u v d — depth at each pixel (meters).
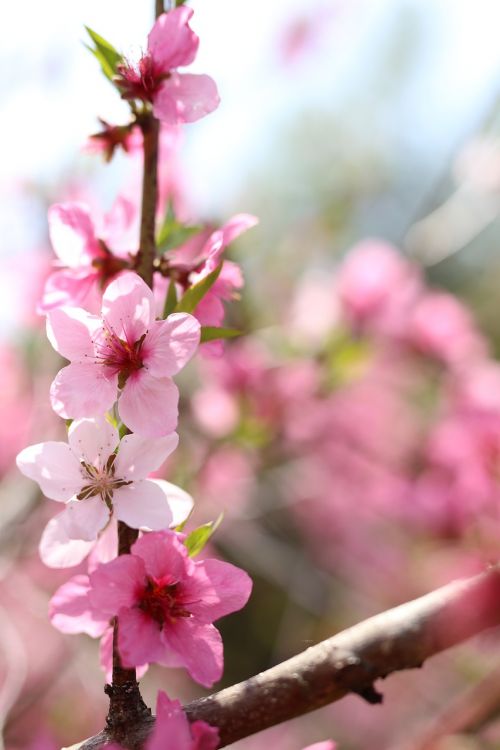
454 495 0.91
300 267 1.27
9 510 0.86
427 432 1.09
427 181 1.69
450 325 1.02
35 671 0.98
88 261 0.53
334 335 0.98
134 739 0.47
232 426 0.94
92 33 0.52
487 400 0.96
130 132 0.53
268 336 0.98
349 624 1.10
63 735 0.95
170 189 0.63
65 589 0.50
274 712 0.47
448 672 0.96
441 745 0.62
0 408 1.06
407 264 1.01
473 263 1.56
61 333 0.49
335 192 1.70
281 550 1.09
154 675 1.04
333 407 1.08
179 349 0.49
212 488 1.03
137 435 0.49
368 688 0.47
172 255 0.53
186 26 0.51
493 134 0.95
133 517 0.48
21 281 0.96
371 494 1.13
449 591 0.48
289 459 1.12
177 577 0.48
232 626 1.32
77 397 0.49
